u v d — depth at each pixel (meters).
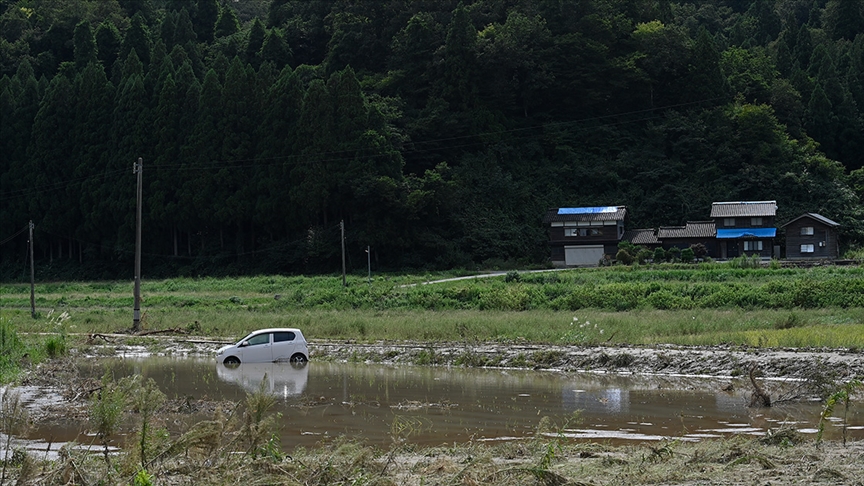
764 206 70.31
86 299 51.28
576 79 86.56
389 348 28.75
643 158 83.31
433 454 12.90
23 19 105.75
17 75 86.75
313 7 103.25
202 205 70.81
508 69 85.81
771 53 107.88
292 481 10.05
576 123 87.25
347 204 70.19
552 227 72.31
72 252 78.31
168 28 97.31
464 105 81.75
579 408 17.53
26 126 79.88
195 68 88.88
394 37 90.00
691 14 121.44
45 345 28.25
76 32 92.38
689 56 88.31
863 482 10.21
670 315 34.81
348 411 17.36
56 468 10.54
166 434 11.73
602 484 10.50
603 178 81.00
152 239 73.19
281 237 72.94
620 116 88.75
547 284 46.81
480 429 15.40
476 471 10.88
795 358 22.22
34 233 77.62
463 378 22.58
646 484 10.53
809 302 37.28
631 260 63.53
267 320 37.47
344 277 54.22
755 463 11.62
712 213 70.44
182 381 22.20
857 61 102.88
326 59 94.31
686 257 62.53
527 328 32.06
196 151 71.69
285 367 25.52
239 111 72.75
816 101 90.25
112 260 75.38
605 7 92.12
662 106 89.62
